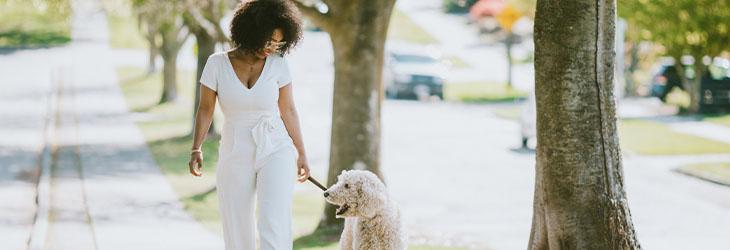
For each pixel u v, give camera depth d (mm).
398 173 19719
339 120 12711
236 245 6512
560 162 7191
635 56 38312
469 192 17266
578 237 7191
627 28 34781
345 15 12484
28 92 35031
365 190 6332
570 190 7188
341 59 12656
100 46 54375
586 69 7105
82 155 20906
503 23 43844
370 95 12648
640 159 21531
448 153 23016
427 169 20312
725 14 29609
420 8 75000
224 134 6469
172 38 33938
